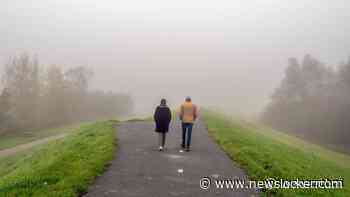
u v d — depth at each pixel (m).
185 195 8.20
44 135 46.50
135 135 17.55
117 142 15.20
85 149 13.22
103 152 12.27
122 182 8.97
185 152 13.47
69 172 9.52
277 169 11.19
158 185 8.85
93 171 9.66
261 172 10.52
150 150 13.55
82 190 8.13
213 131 20.38
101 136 16.39
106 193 8.06
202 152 13.66
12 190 8.06
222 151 14.12
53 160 11.26
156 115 13.48
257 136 25.75
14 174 12.20
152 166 10.84
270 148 17.48
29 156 20.75
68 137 21.80
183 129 14.00
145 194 8.10
